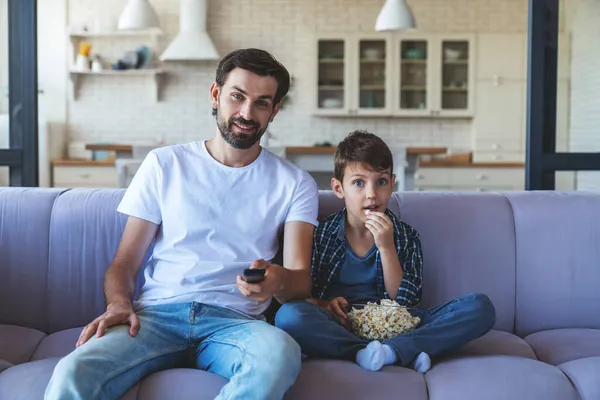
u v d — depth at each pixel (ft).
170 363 5.74
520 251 7.43
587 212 7.50
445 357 6.05
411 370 5.69
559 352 6.40
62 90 24.03
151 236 6.36
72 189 7.62
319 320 5.89
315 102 23.49
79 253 7.23
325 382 5.43
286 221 6.45
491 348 6.43
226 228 6.27
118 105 24.21
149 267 6.39
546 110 8.73
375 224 6.54
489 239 7.41
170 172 6.36
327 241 6.87
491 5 23.62
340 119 24.27
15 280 7.20
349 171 6.70
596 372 5.53
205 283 6.09
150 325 5.71
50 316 7.20
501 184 22.38
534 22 8.66
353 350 5.84
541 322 7.34
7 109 8.51
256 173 6.43
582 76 8.80
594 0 8.80
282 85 6.28
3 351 6.20
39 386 5.22
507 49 23.24
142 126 24.25
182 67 24.06
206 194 6.30
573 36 8.73
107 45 23.89
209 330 5.79
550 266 7.38
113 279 5.99
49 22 23.70
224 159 6.41
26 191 7.48
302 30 23.95
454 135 24.32
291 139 24.26
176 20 23.84
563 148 8.83
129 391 5.26
